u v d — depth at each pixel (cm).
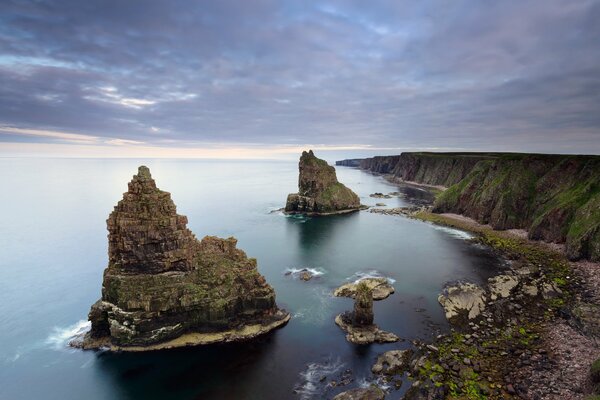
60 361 5453
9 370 5284
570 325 6025
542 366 4919
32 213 17562
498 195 13888
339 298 7500
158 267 5931
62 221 15788
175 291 5838
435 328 6256
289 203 17812
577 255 9169
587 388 4353
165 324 5788
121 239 5844
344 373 5034
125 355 5528
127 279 5797
